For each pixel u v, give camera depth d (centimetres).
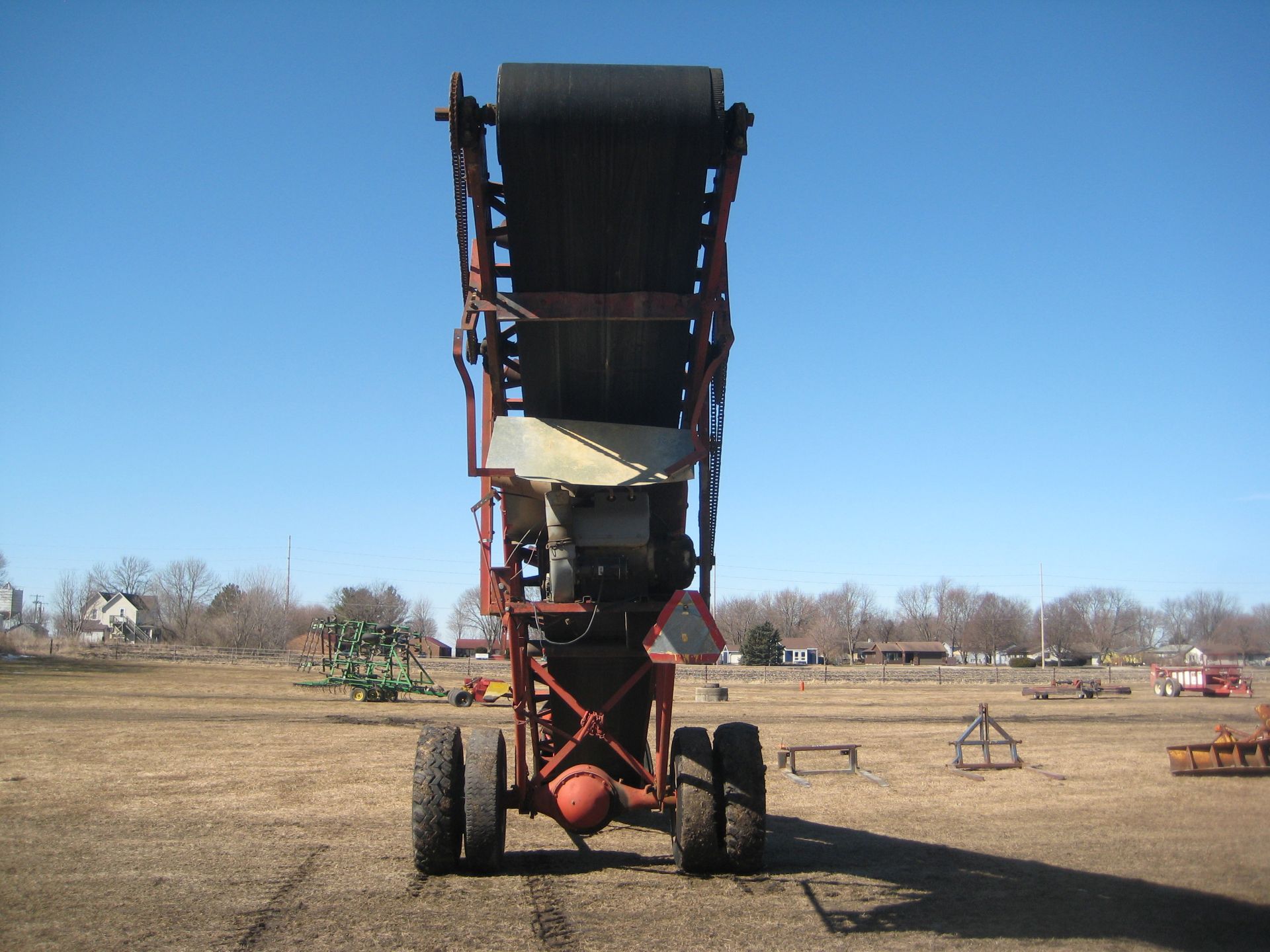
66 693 3619
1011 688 6128
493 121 673
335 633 4272
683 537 873
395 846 996
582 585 821
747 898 775
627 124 662
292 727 2469
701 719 3000
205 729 2380
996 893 791
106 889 804
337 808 1238
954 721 3005
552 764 865
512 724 2700
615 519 812
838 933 674
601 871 878
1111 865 905
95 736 2109
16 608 13562
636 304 758
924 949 635
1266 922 698
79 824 1102
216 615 11469
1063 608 12350
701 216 730
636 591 842
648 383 823
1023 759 1881
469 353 813
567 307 756
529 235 733
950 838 1068
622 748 969
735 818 838
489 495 878
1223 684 4800
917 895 784
